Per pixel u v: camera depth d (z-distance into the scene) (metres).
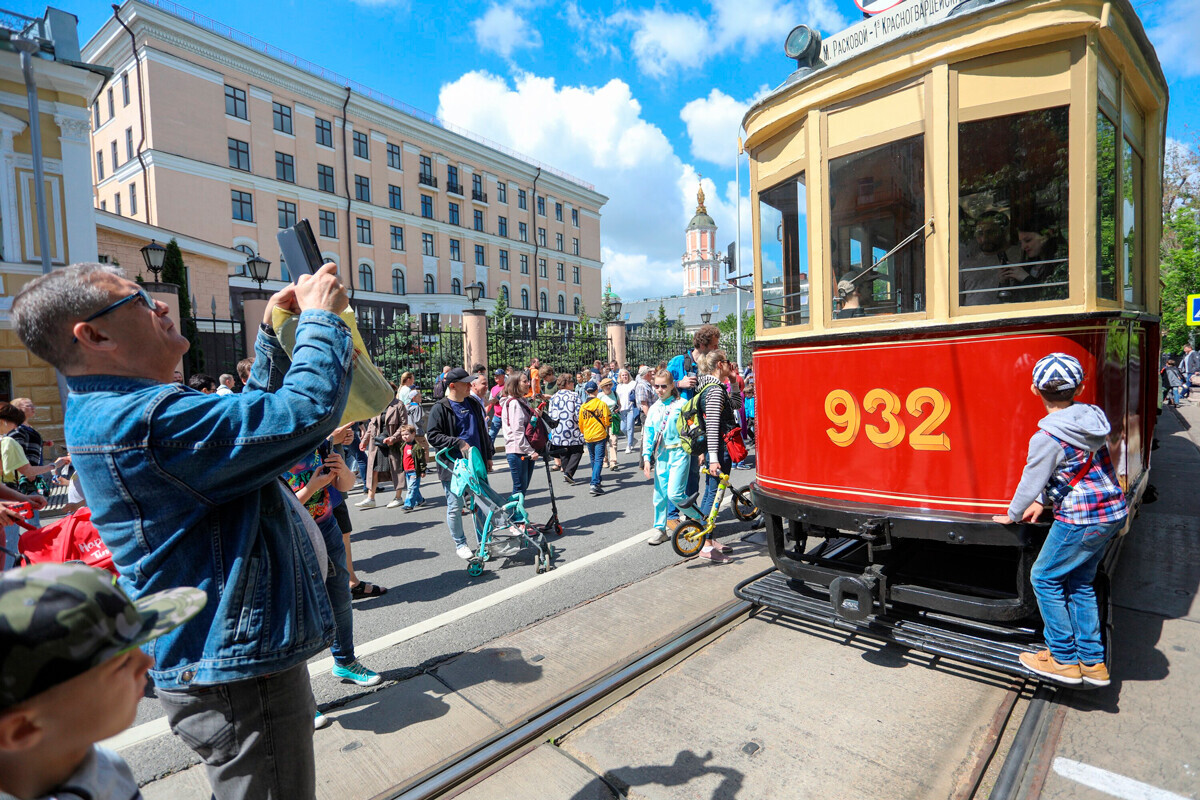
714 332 6.18
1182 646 3.43
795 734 2.77
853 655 3.47
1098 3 2.83
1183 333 23.47
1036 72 2.97
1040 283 3.03
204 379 5.11
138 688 0.98
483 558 5.01
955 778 2.45
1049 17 2.87
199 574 1.36
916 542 4.41
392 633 3.96
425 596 4.67
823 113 3.54
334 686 3.29
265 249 31.48
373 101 36.44
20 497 3.98
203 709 1.39
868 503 3.37
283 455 1.36
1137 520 5.85
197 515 1.34
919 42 3.16
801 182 3.71
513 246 47.19
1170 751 2.55
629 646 3.64
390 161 38.31
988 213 3.09
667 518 5.88
